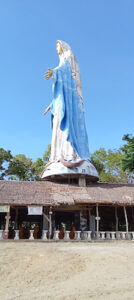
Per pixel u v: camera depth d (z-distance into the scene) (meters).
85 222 32.41
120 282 12.80
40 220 41.16
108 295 10.72
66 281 13.62
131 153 40.69
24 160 58.12
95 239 28.41
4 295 11.59
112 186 35.72
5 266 15.98
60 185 33.97
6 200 27.75
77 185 34.62
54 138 37.56
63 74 40.56
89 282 13.04
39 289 12.31
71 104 39.38
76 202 28.94
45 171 35.75
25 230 29.50
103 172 55.56
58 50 44.59
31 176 55.31
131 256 18.45
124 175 55.19
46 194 30.41
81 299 10.31
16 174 52.88
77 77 42.56
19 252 19.28
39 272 15.08
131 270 15.16
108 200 29.73
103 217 39.72
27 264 16.45
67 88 40.00
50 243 25.03
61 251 19.97
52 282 13.51
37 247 21.78
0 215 38.38
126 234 29.20
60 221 41.47
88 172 34.56
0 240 25.70
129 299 10.16
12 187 31.88
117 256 18.38
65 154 35.38
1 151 52.22
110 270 15.24
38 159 55.78
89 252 19.80
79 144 37.62
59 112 38.44
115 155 56.66
